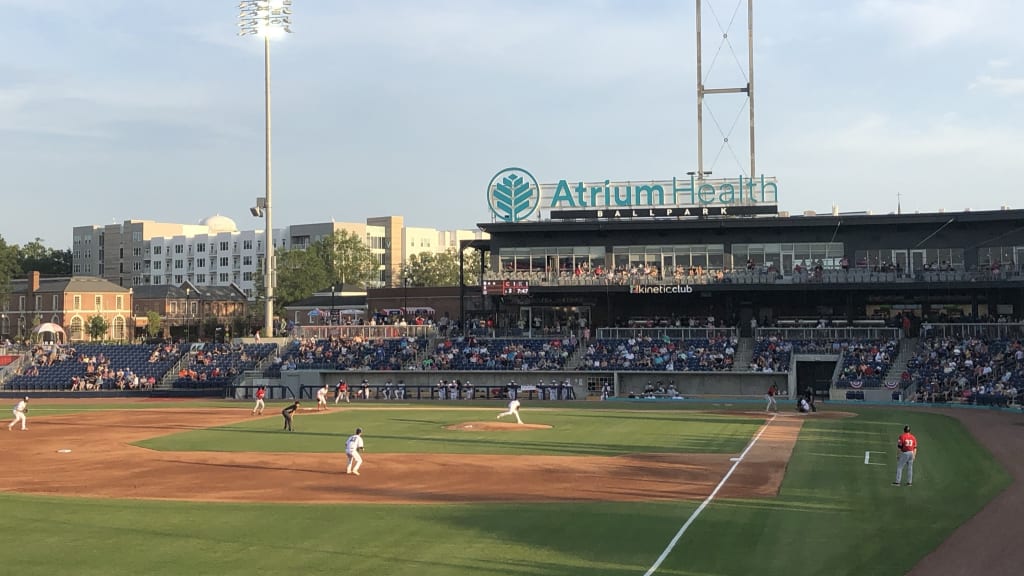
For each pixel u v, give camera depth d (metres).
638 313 98.00
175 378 95.00
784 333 87.94
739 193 93.94
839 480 33.28
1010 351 75.38
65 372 96.75
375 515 27.00
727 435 49.47
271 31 92.38
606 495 30.30
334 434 51.66
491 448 43.91
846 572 20.44
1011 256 88.50
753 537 23.77
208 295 173.12
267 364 94.19
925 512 27.14
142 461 40.22
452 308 118.31
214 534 24.38
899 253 91.25
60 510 28.05
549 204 97.19
